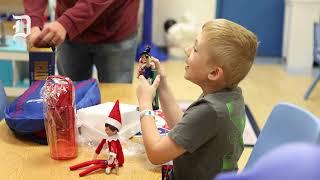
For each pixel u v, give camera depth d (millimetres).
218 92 1254
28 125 1364
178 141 1181
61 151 1287
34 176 1197
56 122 1272
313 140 1117
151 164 1285
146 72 1412
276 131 1308
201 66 1245
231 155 1249
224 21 1249
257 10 5312
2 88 1750
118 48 2186
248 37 1229
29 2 2027
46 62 1737
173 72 4605
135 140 1444
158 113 1552
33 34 1809
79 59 2213
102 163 1237
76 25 1846
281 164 655
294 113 1252
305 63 4902
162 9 5438
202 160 1238
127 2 2164
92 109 1447
